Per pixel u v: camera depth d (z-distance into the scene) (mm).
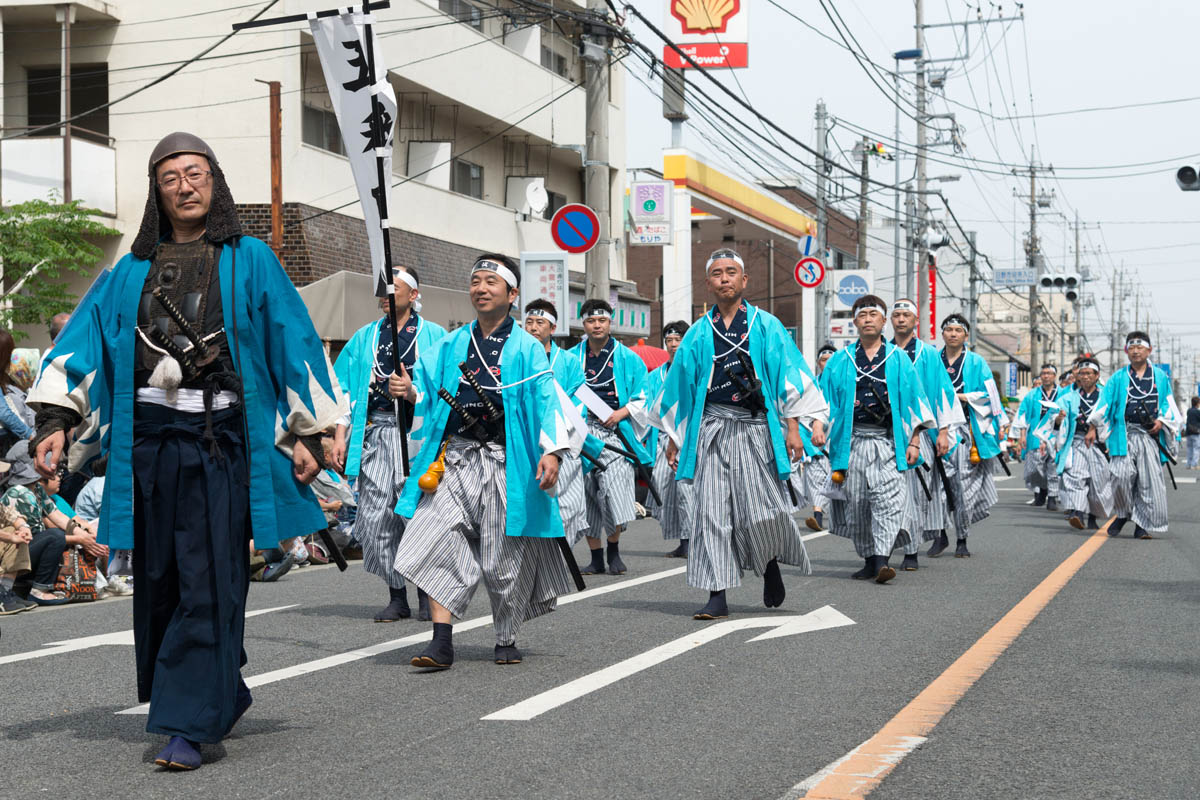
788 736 4996
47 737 5020
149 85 19297
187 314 4594
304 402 4684
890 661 6578
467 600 6371
